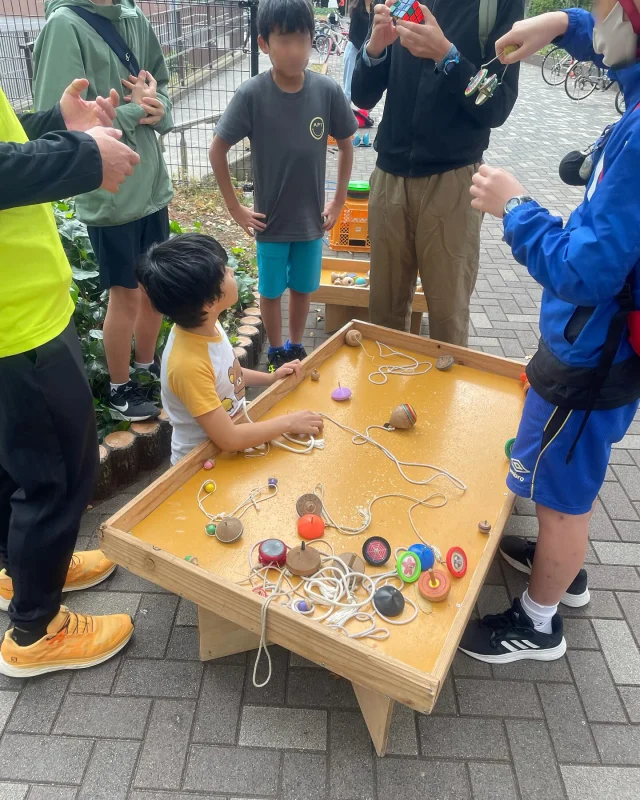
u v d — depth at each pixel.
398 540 2.04
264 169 3.10
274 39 2.73
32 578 1.87
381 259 3.16
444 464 2.36
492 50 2.60
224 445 2.23
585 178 1.73
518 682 2.09
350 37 3.70
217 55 6.79
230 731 1.90
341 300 4.10
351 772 1.81
